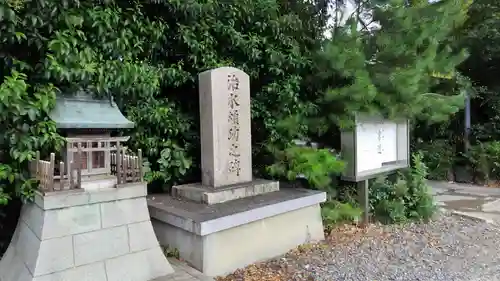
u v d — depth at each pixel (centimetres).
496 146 851
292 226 395
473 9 847
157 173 413
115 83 343
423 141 974
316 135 531
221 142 396
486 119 950
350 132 461
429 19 469
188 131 452
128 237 291
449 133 970
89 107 321
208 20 443
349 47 450
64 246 258
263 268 340
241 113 416
